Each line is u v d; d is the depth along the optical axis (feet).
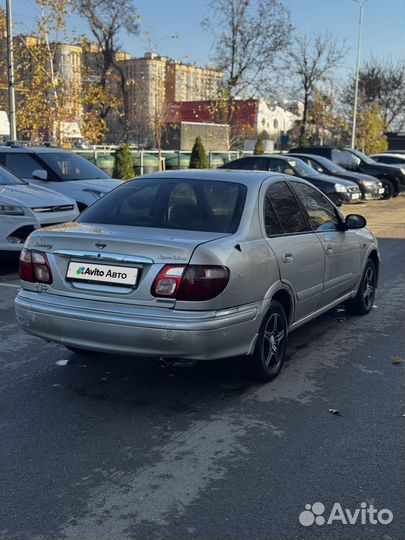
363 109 164.96
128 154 70.23
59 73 74.23
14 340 19.80
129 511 10.53
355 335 21.11
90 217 16.70
